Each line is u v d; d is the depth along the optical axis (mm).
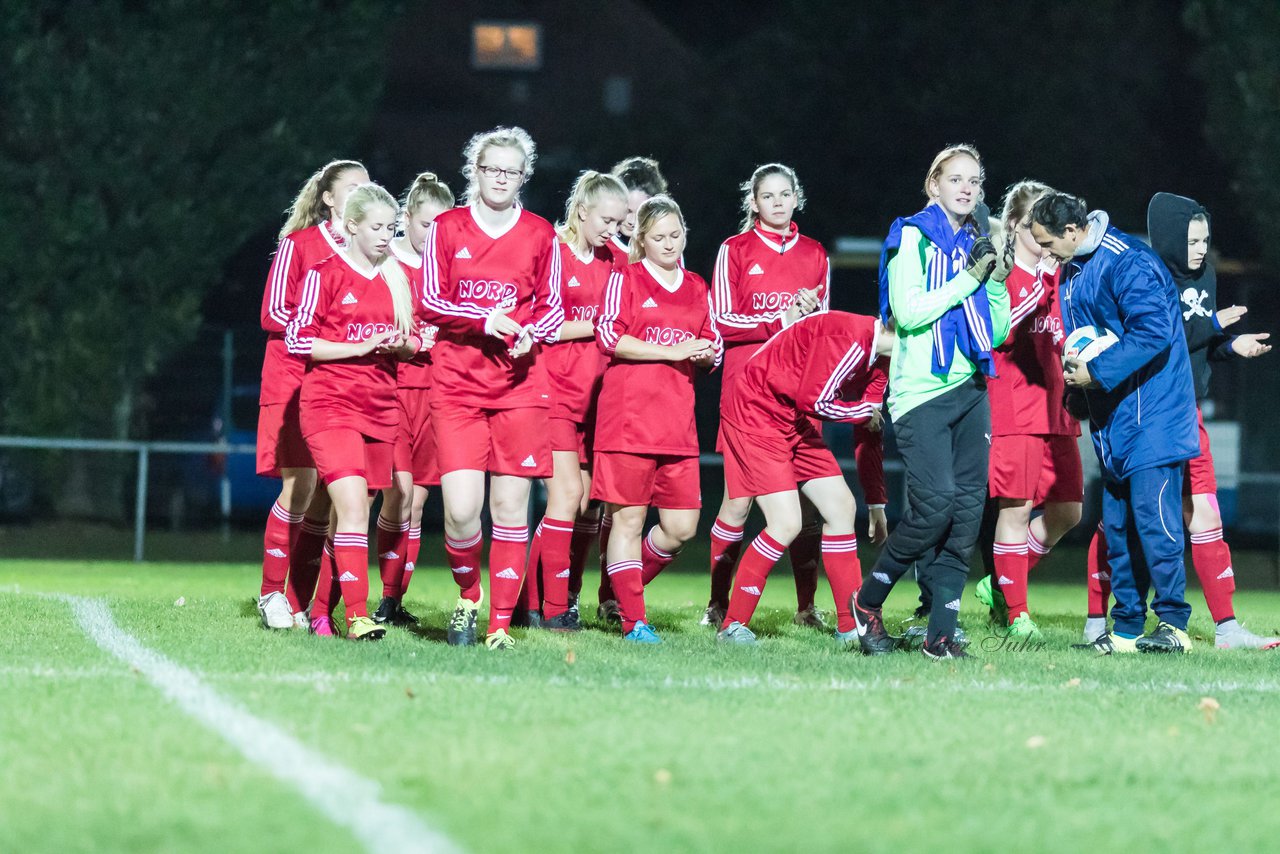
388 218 27984
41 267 76250
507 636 27828
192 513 84062
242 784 15828
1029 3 105125
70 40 76750
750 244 33219
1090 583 32219
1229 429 79812
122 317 77625
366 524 28438
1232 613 32219
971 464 27031
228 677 22703
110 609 33250
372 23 80438
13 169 76125
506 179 27062
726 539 33969
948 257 26922
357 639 27875
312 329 28266
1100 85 105750
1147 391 29328
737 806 15359
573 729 18984
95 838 13852
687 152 112250
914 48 105562
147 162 77375
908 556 27234
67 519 78375
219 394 84625
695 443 31219
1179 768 17656
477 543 27891
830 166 106625
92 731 18344
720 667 25328
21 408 77312
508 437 27547
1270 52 83000
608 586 35125
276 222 95188
